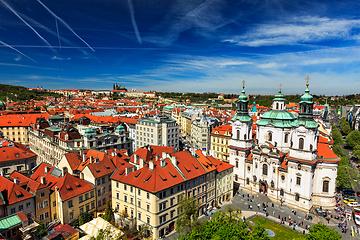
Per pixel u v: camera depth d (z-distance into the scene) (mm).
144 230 67125
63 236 58375
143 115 191375
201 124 158000
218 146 144000
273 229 75188
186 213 66500
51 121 163875
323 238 52781
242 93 108375
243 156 106625
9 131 164000
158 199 67000
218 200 93125
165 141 146375
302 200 87125
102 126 140375
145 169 75062
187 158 85562
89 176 77500
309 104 83750
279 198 93875
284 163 93125
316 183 88688
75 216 70375
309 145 84125
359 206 90562
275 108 103438
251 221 79750
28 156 94688
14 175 74062
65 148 110562
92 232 61688
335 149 135000
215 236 53031
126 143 132250
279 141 98312
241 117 107312
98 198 77750
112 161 87438
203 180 83938
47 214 67250
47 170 78062
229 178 98312
